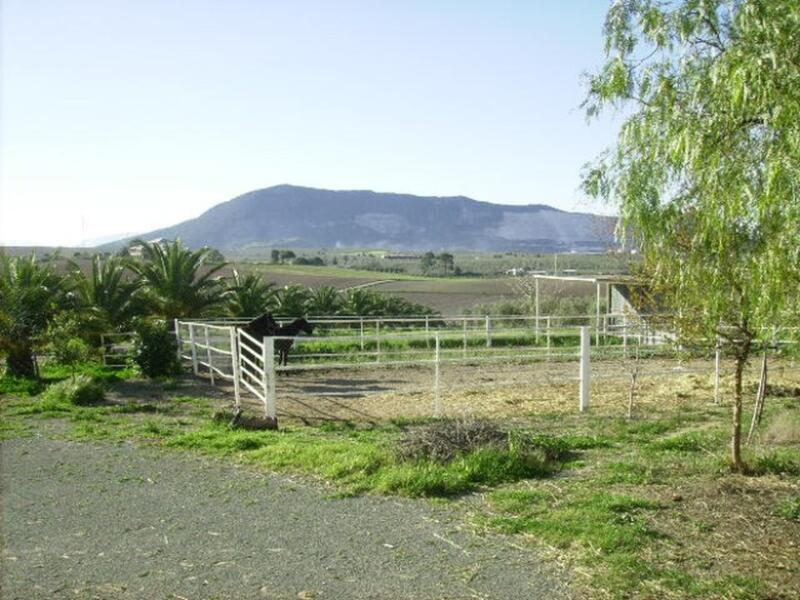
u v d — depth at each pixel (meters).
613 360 19.38
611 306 26.38
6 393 14.34
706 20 5.73
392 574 5.39
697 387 14.49
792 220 4.78
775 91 4.81
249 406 12.86
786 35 4.88
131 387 15.24
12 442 9.95
